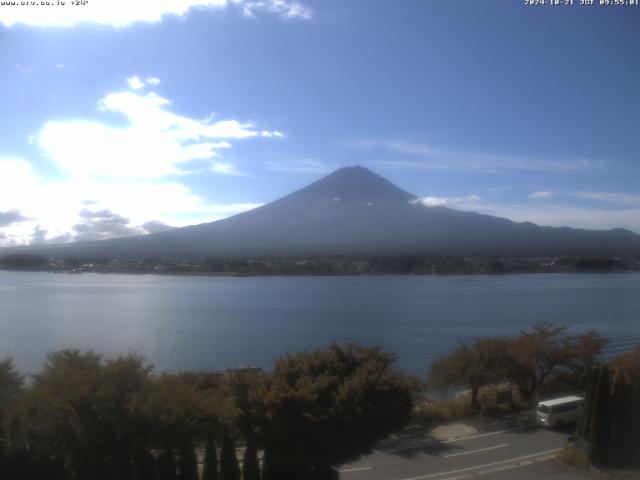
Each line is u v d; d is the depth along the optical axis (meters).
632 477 21.56
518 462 24.30
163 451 18.42
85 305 120.75
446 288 168.75
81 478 18.06
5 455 17.69
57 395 18.25
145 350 65.19
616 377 23.84
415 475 22.73
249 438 18.97
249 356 61.84
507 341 37.12
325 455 18.98
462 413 32.34
